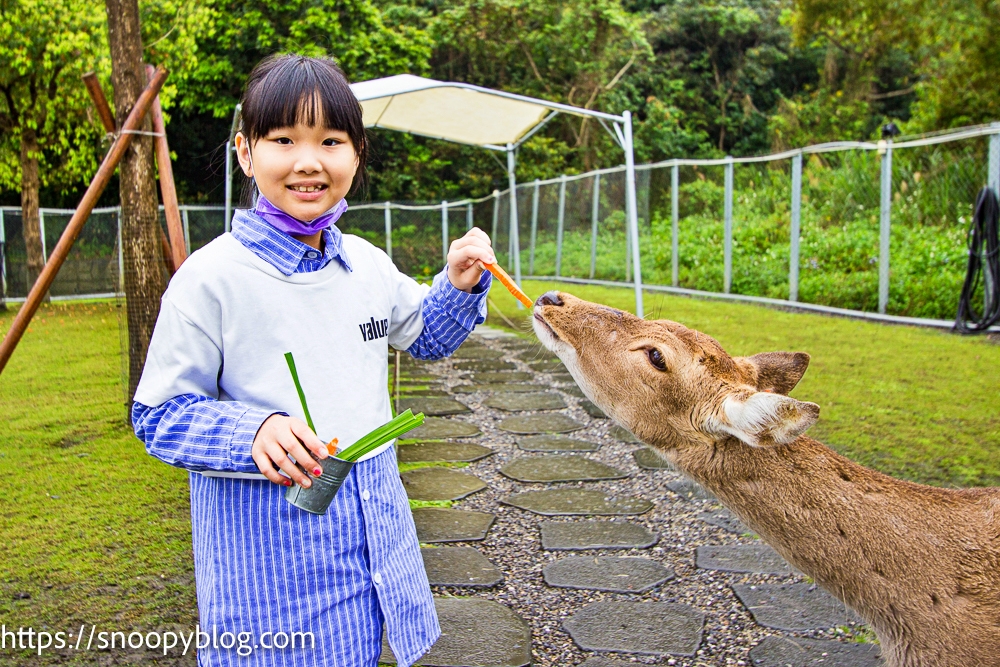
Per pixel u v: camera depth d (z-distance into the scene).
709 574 3.31
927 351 7.28
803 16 18.38
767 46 26.03
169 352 1.69
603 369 2.36
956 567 2.02
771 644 2.77
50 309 11.87
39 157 13.20
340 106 1.77
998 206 7.99
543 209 16.30
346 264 1.88
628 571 3.35
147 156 4.86
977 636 1.96
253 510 1.74
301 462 1.51
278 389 1.74
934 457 4.40
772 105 26.81
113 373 7.14
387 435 1.61
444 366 7.91
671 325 2.41
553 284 14.77
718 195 15.18
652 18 26.05
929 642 2.02
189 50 12.77
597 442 5.21
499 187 21.27
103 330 9.79
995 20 14.04
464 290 2.06
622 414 2.35
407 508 1.97
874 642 2.77
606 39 22.27
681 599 3.11
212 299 1.70
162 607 2.91
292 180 1.74
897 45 18.52
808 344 7.66
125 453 4.72
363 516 1.81
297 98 1.72
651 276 13.75
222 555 1.75
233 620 1.74
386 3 21.44
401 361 8.11
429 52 18.80
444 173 21.56
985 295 8.18
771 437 2.02
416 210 18.30
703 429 2.21
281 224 1.78
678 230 14.03
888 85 25.69
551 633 2.87
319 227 1.82
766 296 11.53
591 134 22.02
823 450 2.22
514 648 2.74
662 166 13.16
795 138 23.81
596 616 2.98
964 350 7.30
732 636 2.84
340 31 17.36
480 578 3.28
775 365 2.50
